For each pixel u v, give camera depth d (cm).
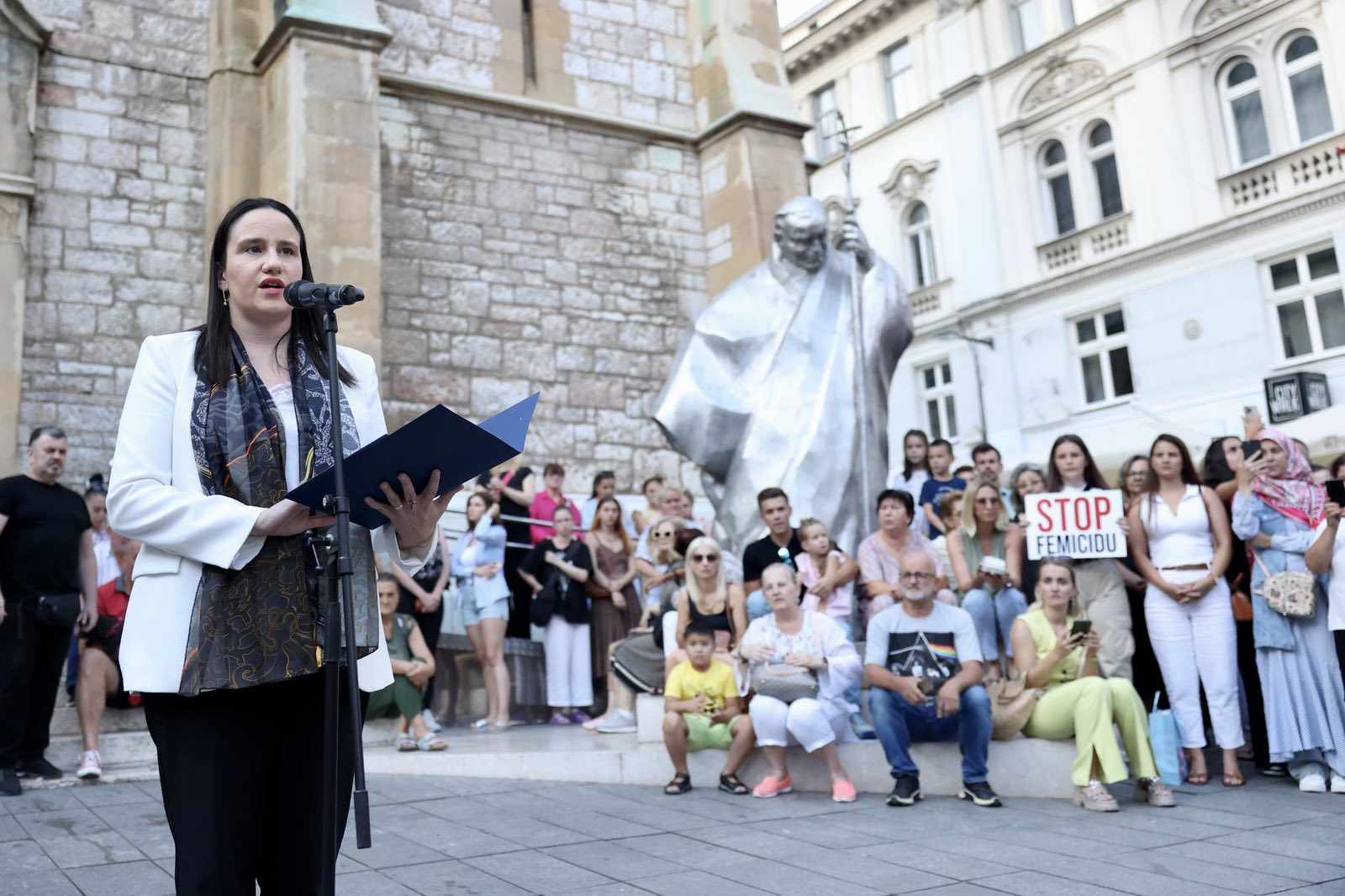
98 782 600
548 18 1277
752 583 674
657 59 1344
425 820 503
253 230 214
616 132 1292
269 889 204
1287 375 1734
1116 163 2094
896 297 829
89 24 1031
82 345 983
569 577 820
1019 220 2247
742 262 1270
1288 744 560
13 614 582
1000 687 581
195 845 187
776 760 575
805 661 572
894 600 645
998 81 2308
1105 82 2092
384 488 196
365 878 398
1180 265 1961
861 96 2641
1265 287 1848
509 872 410
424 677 681
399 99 1155
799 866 420
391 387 1099
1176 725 597
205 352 209
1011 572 650
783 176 1298
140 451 196
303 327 221
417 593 752
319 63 1004
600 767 611
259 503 200
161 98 1055
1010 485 787
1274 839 454
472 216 1178
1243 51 1895
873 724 560
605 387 1230
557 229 1230
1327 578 570
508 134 1218
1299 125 1833
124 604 687
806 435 774
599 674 832
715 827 494
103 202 1012
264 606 195
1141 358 2008
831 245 850
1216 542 604
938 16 2428
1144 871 405
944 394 2395
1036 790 565
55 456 601
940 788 578
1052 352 2169
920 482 921
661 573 770
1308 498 582
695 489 1270
